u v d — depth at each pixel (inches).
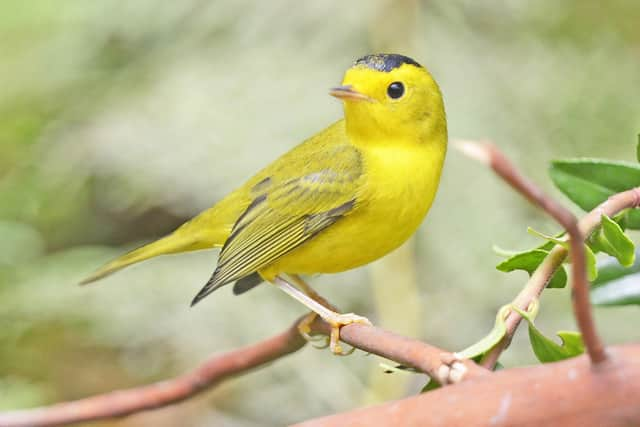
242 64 484.1
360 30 475.8
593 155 440.1
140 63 512.1
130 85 505.7
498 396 83.7
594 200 151.9
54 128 526.0
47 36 541.3
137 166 473.4
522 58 465.1
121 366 490.9
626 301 157.1
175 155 470.3
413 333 424.2
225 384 474.6
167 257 495.2
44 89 531.8
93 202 517.7
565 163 151.4
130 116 488.4
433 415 84.8
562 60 466.0
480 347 118.6
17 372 488.4
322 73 473.1
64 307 479.8
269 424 460.4
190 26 501.7
